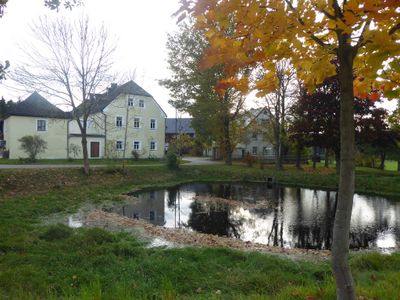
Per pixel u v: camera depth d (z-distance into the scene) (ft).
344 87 9.04
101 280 21.38
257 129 143.02
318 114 87.45
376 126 84.28
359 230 44.04
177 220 49.42
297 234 42.45
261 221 49.26
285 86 107.14
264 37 9.34
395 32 8.98
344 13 7.89
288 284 20.67
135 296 18.24
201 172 104.53
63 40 102.17
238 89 11.69
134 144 144.46
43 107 125.80
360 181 81.15
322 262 28.63
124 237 35.22
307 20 8.89
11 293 18.20
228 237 40.42
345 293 9.16
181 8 9.21
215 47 9.96
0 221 38.06
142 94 145.79
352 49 8.96
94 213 49.70
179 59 114.21
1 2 17.52
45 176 72.54
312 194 74.59
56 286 20.26
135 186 81.76
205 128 126.52
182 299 17.75
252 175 99.71
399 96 10.66
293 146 112.47
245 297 16.98
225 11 8.89
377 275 21.53
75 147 125.18
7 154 119.03
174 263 24.54
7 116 118.93
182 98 115.44
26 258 24.61
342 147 9.12
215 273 23.41
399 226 45.96
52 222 42.60
